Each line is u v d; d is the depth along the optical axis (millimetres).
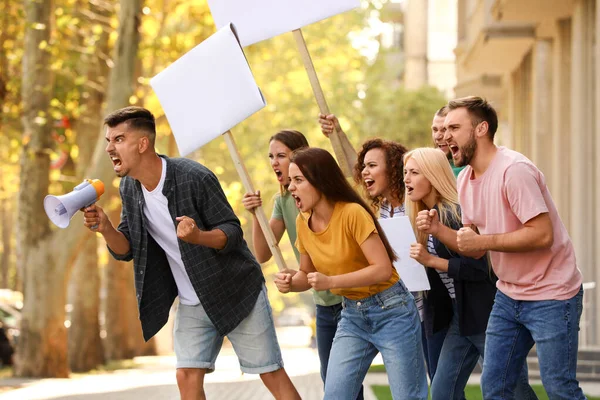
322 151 8117
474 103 8055
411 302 8289
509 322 8047
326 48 44312
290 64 44594
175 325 9242
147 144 8719
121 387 22125
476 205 8117
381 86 52156
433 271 9164
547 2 26172
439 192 9008
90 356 29609
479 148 8039
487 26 30250
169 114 8953
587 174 25734
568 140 28500
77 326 29703
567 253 7875
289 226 10352
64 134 26484
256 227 10438
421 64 72438
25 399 19156
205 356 9109
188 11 28047
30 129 25422
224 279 8844
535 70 30938
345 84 44656
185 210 8766
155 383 23312
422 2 72750
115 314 36375
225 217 8812
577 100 25828
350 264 8141
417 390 8141
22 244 25594
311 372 25734
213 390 20375
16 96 27531
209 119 8820
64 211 8477
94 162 24234
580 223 25734
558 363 7793
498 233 7910
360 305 8211
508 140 43719
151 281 9031
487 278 8758
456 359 9172
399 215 9734
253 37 9492
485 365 8156
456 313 9109
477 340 8906
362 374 8328
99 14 29594
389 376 8164
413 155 9047
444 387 9234
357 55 45656
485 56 33375
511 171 7809
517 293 7938
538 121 31375
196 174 8781
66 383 23578
